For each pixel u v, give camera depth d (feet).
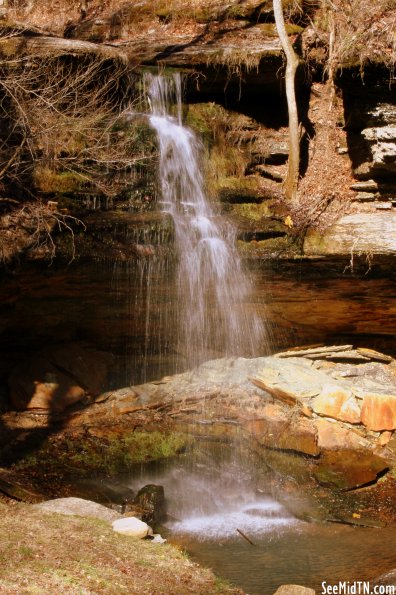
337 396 29.14
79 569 16.39
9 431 26.99
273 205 29.22
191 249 27.32
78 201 26.99
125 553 17.83
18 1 38.14
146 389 30.17
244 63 29.81
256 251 27.63
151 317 29.73
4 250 25.38
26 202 26.32
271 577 18.92
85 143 27.86
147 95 29.73
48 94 27.81
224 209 28.78
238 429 28.73
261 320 30.45
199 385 30.37
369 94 28.37
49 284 27.14
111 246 26.53
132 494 23.94
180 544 21.11
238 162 30.35
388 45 28.30
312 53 31.35
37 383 28.53
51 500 20.81
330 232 27.94
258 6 32.68
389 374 30.81
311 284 28.63
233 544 21.39
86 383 29.27
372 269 27.81
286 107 31.83
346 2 30.58
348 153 30.01
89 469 25.46
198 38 32.60
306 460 27.53
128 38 34.14
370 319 30.35
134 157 28.27
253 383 30.14
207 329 30.35
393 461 28.04
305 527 23.09
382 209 28.63
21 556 16.52
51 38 28.86
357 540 21.98
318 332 31.14
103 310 29.17
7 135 27.14
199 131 30.22
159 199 28.35
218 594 16.60
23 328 28.89
